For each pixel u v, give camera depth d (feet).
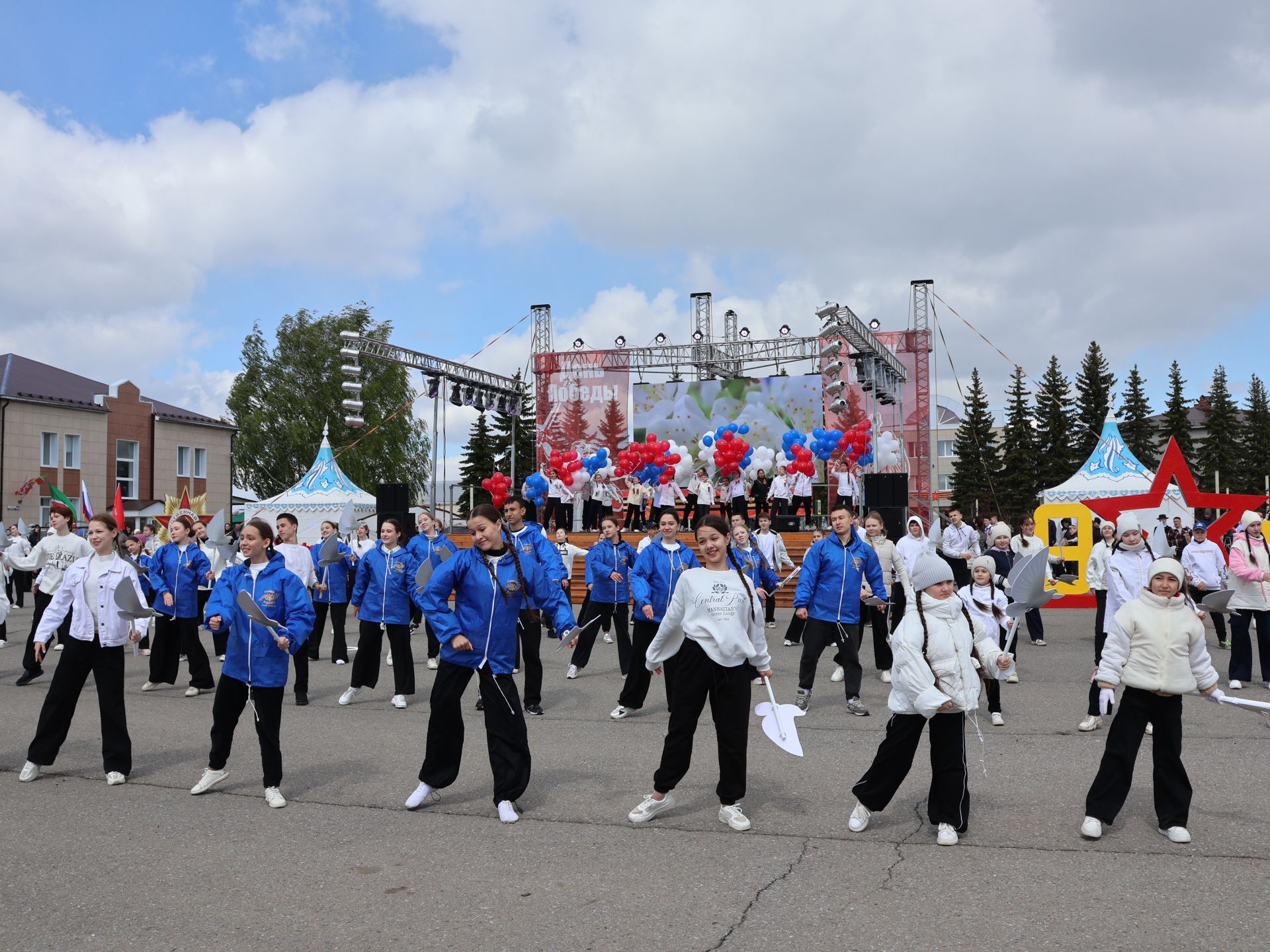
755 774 23.68
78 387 140.56
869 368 96.68
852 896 15.46
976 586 34.71
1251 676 36.27
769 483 102.83
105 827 19.97
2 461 124.57
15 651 51.52
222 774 22.75
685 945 13.73
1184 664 18.10
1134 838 18.33
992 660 18.38
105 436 136.77
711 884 16.16
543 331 118.83
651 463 89.97
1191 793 19.34
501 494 66.28
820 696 34.81
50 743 24.12
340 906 15.39
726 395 113.70
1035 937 13.76
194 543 38.63
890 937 13.84
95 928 14.64
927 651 18.08
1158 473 51.29
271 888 16.28
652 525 87.92
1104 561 36.94
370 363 156.66
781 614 65.92
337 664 44.98
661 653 20.26
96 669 23.94
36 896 15.98
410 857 17.79
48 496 129.70
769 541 55.57
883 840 18.42
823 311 84.12
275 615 22.03
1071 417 177.78
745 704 19.49
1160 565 18.47
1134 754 18.29
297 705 34.63
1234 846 17.74
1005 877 16.26
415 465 161.89
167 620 38.55
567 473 92.89
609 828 19.45
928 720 18.47
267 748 21.71
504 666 20.86
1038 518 72.74
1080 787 21.95
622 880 16.43
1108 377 188.65
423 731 29.86
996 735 27.53
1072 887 15.71
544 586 21.38
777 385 112.47
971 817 19.72
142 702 35.88
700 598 19.56
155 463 143.43
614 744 27.45
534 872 16.89
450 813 20.77
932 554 18.52
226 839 19.10
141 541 54.39
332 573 45.29
